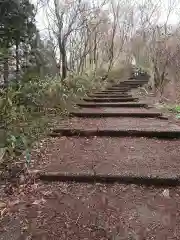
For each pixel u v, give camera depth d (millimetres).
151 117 4625
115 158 2598
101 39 12711
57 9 7449
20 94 4016
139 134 3398
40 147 2904
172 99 6219
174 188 2033
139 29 13070
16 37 4918
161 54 7680
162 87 7168
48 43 7562
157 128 3508
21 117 3471
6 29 4617
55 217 1656
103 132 3439
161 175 2117
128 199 1876
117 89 9164
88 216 1671
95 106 5750
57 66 7445
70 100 5621
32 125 3354
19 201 1827
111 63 12312
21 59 5109
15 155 2520
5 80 4156
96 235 1491
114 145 3055
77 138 3371
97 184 2098
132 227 1562
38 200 1845
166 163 2438
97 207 1773
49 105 4594
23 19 5062
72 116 4703
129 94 7590
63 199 1869
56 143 3125
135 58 13969
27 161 2377
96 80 9539
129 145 3043
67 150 2865
